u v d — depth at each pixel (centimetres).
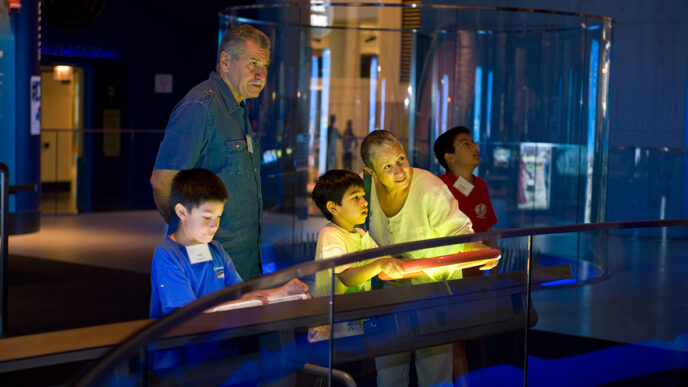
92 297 550
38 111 845
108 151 1046
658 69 899
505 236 263
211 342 208
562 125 660
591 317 366
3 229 421
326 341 235
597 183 646
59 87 1152
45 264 667
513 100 674
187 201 254
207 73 1132
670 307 381
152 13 1077
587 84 647
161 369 197
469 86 682
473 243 297
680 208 860
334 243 291
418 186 302
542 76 664
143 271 653
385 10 669
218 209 257
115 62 1055
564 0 920
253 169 306
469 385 274
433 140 689
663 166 867
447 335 267
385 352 251
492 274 280
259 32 302
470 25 675
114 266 670
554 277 320
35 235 832
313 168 654
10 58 813
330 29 657
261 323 219
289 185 643
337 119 666
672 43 890
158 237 840
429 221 304
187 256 258
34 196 846
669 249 397
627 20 910
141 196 1073
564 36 652
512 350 285
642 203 882
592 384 345
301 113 648
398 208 305
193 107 285
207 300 168
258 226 310
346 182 292
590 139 646
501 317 281
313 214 652
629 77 915
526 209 673
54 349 211
